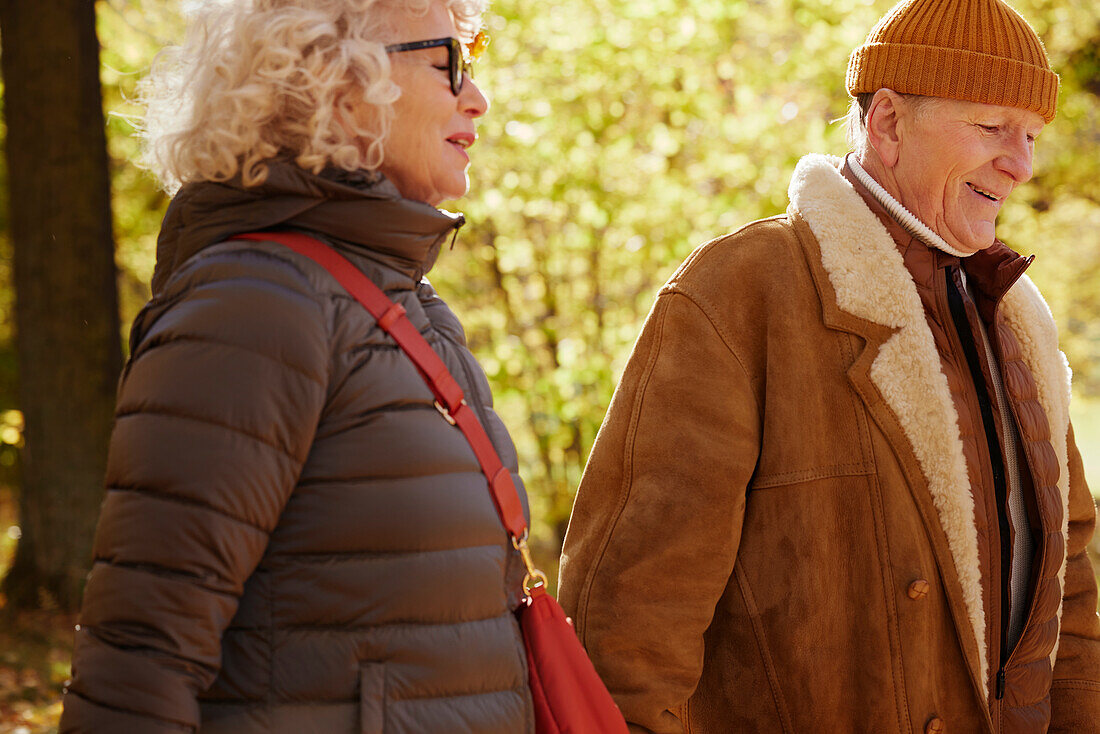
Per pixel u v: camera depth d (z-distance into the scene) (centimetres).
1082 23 948
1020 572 189
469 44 149
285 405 115
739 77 860
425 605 122
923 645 174
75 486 703
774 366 178
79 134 703
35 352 708
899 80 183
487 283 913
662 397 178
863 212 183
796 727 175
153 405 113
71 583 695
